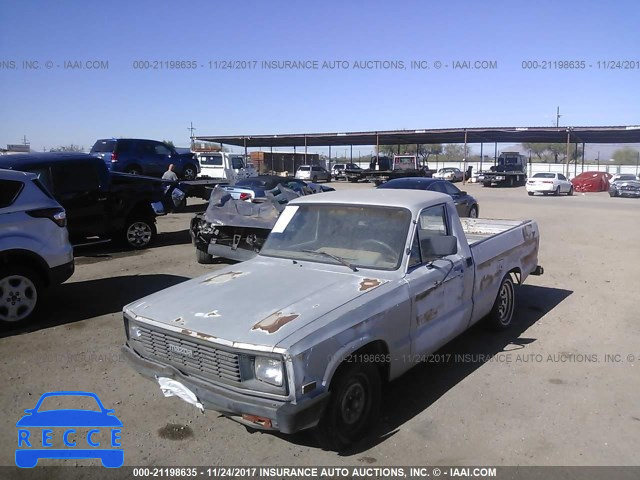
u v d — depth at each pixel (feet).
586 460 11.10
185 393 11.10
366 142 174.70
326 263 14.06
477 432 12.20
